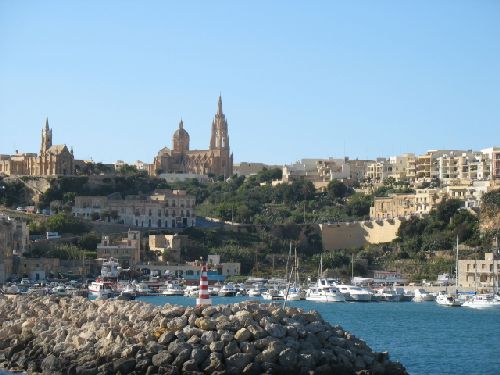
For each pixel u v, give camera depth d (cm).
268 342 14612
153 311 16212
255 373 14288
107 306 17875
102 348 15175
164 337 14825
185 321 15212
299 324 15262
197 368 14325
